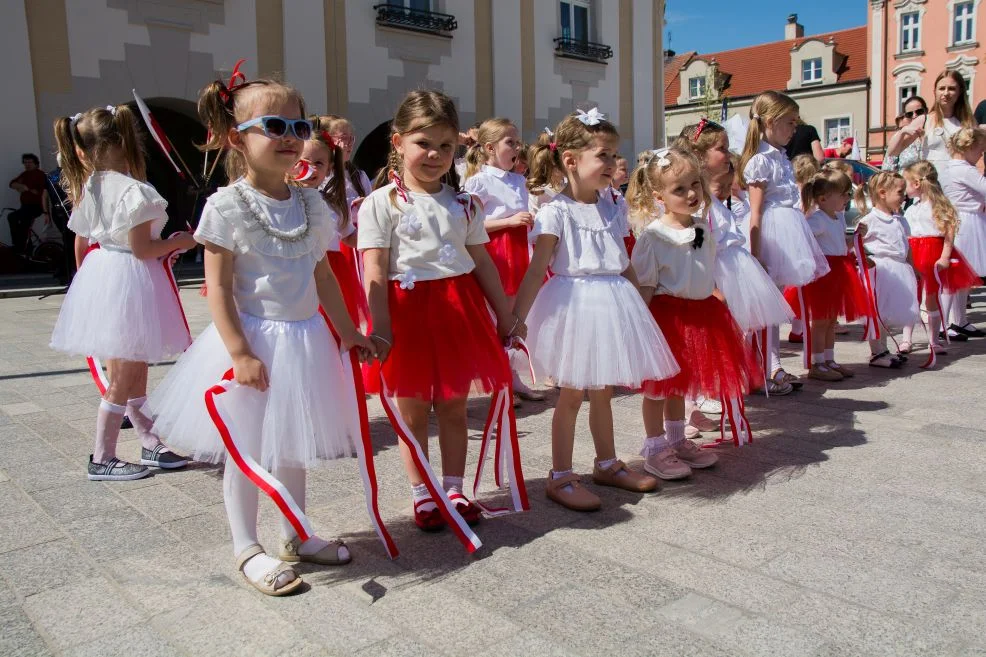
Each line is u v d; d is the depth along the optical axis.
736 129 5.24
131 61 11.30
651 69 17.58
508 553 2.47
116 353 3.08
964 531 2.57
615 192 4.29
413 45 13.95
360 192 4.07
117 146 3.26
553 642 1.94
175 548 2.54
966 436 3.61
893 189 5.28
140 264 3.25
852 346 6.06
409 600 2.17
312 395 2.29
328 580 2.31
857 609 2.07
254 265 2.30
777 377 4.48
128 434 3.89
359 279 4.07
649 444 3.21
